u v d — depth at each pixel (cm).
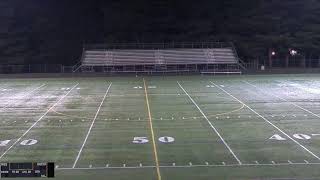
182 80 5100
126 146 2291
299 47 6712
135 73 5884
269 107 3319
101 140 2416
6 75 5634
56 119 2956
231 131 2594
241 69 6047
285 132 2556
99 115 3080
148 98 3791
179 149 2227
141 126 2744
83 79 5300
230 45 6544
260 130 2612
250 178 1777
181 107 3356
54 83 4884
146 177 1806
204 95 3925
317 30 7000
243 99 3688
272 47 6719
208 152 2167
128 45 6581
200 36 6962
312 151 2167
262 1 7331
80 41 6856
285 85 4538
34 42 6856
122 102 3600
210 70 5903
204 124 2783
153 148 2250
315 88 4303
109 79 5281
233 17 7206
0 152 2188
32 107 3391
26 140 2417
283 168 1908
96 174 1850
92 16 7188
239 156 2094
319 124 2750
